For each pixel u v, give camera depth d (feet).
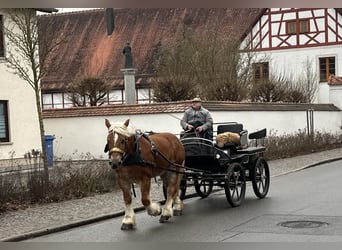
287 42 138.41
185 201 43.21
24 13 50.31
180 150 36.45
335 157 79.36
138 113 76.18
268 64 139.64
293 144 84.28
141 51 145.48
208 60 104.58
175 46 114.93
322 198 41.88
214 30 121.39
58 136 82.07
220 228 31.60
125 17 157.89
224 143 40.19
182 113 73.15
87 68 144.66
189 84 84.12
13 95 67.72
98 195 45.37
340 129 110.42
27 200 41.14
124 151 31.04
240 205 40.14
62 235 31.42
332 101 111.45
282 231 30.17
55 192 42.86
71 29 159.02
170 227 32.50
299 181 53.98
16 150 67.82
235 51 109.70
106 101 116.98
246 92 94.68
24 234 30.78
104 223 34.94
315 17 136.05
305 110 97.96
